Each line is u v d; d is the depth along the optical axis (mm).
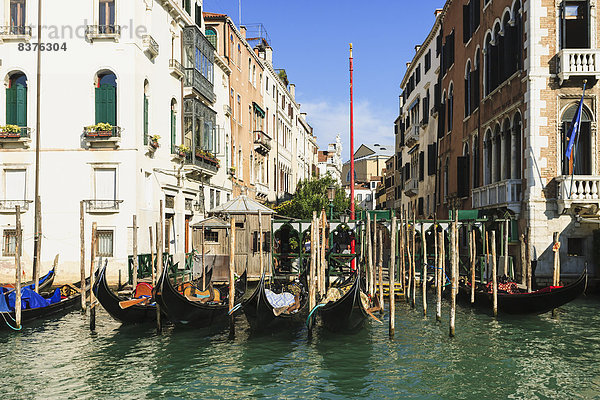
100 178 18297
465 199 23125
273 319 12383
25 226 18359
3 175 18562
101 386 9242
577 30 16266
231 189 28812
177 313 12484
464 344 11719
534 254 15953
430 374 9797
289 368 10219
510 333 12633
